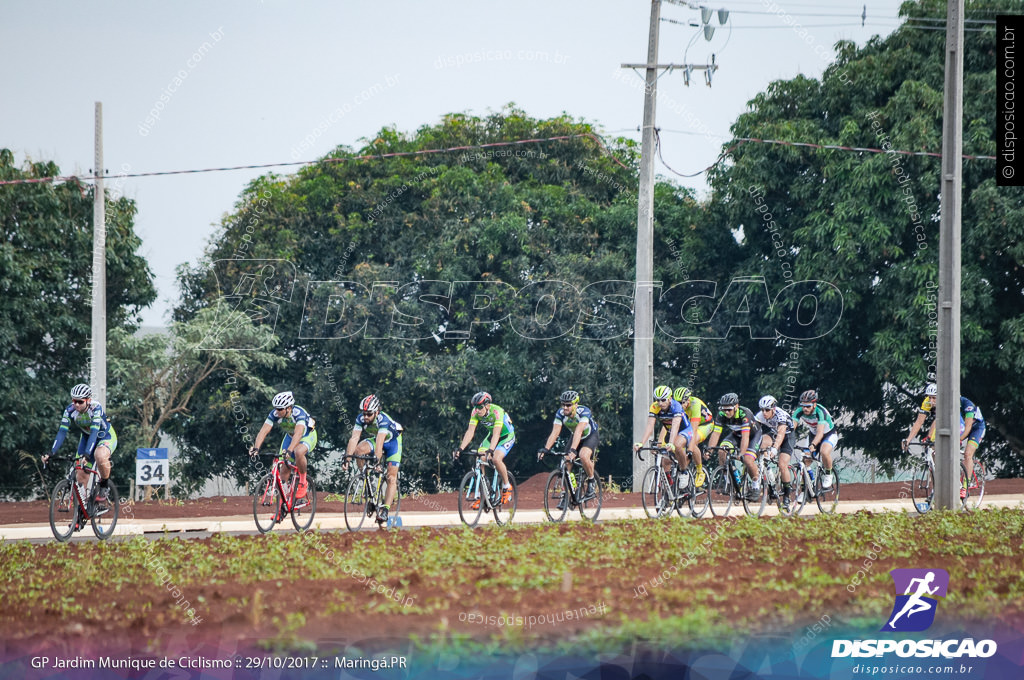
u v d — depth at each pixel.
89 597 24.09
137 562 28.84
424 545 32.53
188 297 81.25
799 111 79.31
